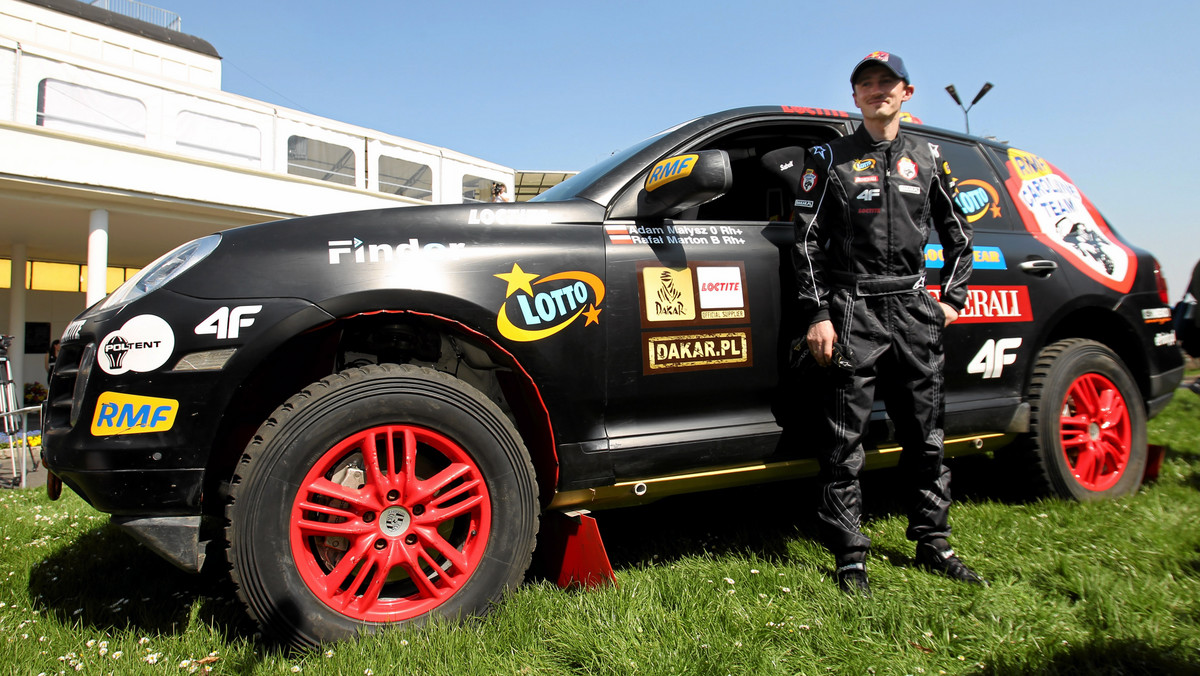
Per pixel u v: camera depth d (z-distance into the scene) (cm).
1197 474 332
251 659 159
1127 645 158
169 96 959
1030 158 319
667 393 209
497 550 182
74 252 1202
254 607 160
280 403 194
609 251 206
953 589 195
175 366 164
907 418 213
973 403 260
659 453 204
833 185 204
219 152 1012
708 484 216
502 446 183
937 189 216
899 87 202
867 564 218
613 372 201
